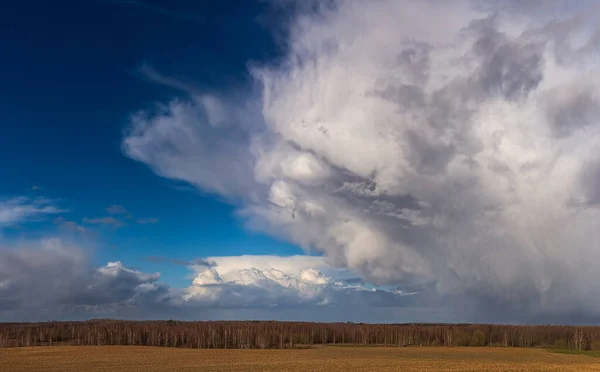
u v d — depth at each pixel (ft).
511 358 386.52
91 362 331.57
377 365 308.81
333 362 332.60
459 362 335.67
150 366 301.22
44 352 429.38
